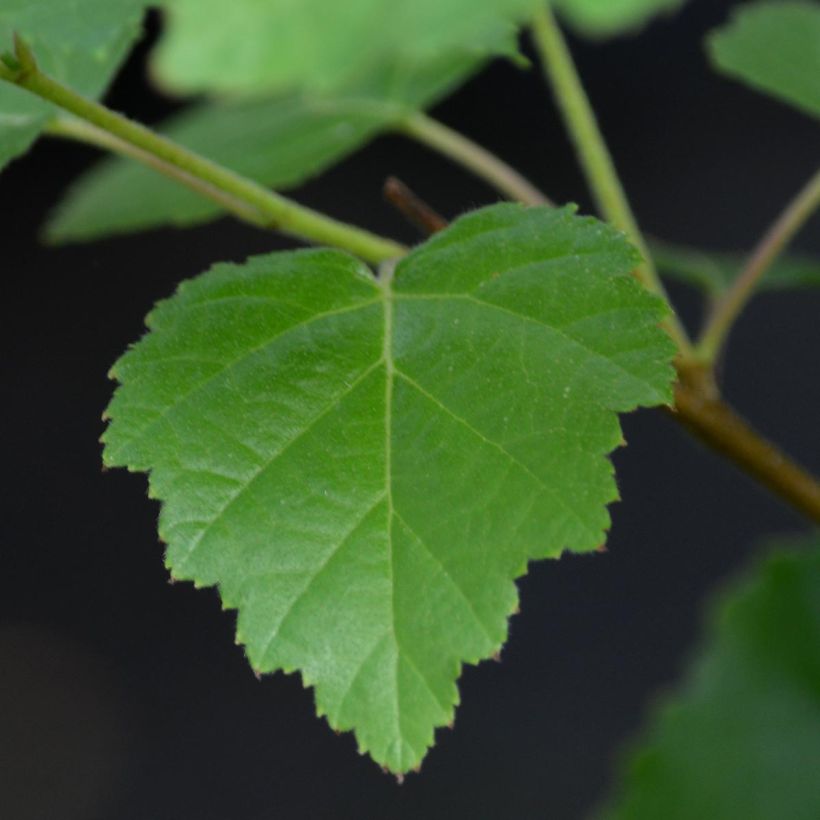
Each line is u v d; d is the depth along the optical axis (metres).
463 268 0.31
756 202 0.82
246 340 0.31
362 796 0.79
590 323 0.30
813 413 0.81
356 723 0.29
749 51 0.37
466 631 0.29
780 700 0.42
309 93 0.39
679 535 0.81
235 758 0.81
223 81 0.40
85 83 0.34
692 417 0.34
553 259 0.31
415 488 0.30
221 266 0.31
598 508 0.30
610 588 0.81
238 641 0.30
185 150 0.31
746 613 0.43
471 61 0.38
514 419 0.30
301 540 0.30
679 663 0.78
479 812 0.77
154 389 0.30
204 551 0.30
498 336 0.30
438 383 0.30
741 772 0.42
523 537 0.30
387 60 0.38
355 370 0.30
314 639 0.30
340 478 0.30
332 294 0.31
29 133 0.33
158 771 0.81
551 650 0.80
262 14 0.39
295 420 0.30
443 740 0.79
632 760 0.43
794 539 0.43
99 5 0.31
